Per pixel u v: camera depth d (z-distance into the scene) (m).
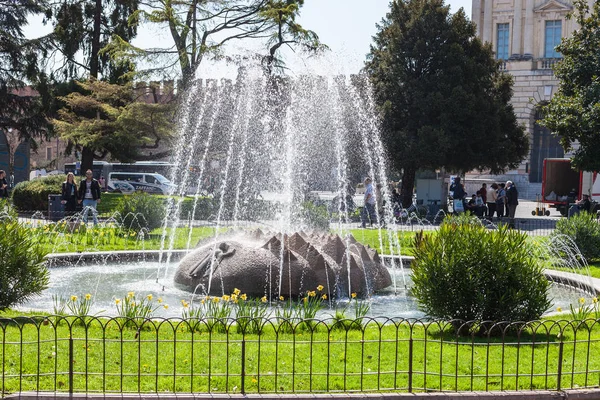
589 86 28.77
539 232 23.78
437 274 8.74
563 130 28.86
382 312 10.59
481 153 36.09
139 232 20.19
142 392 5.96
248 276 11.09
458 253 8.76
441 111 35.09
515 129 39.00
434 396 6.02
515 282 8.70
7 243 9.09
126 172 50.91
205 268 11.56
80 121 34.41
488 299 8.53
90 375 6.47
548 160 40.41
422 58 36.59
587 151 28.53
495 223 27.08
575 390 6.30
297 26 33.53
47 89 38.16
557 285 13.72
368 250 12.49
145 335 7.98
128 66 36.50
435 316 8.82
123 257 15.52
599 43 29.45
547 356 6.54
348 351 7.52
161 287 12.09
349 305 10.97
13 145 50.00
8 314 9.04
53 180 28.91
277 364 6.75
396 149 34.88
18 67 38.78
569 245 16.78
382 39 38.78
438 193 35.44
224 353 7.29
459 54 35.91
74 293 11.42
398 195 35.25
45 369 6.62
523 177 54.53
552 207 41.03
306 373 6.62
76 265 14.75
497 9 57.41
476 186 54.06
